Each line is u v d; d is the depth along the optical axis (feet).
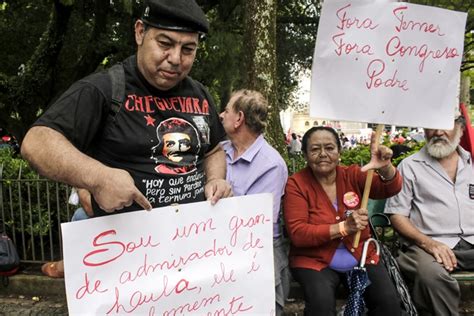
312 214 8.64
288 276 8.55
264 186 8.05
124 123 4.87
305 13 32.99
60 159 4.26
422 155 9.96
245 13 16.05
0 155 15.21
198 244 5.24
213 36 25.99
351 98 7.16
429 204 9.73
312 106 7.15
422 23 7.14
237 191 8.07
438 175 9.71
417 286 8.96
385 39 7.11
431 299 8.72
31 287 11.94
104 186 4.25
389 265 8.61
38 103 26.89
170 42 4.81
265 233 5.55
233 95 8.50
